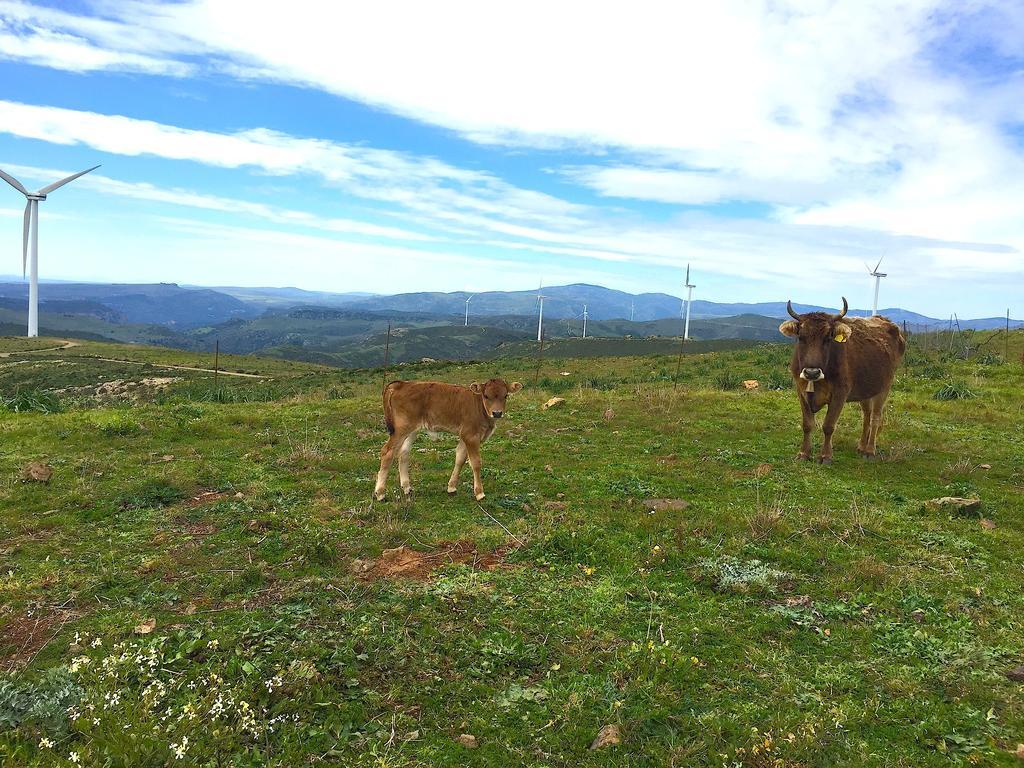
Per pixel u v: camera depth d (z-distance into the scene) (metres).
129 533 7.11
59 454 10.85
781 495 8.69
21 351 97.50
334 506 8.16
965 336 31.77
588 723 4.01
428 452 11.34
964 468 9.91
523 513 8.00
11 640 4.81
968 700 4.25
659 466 10.20
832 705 4.17
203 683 4.15
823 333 9.95
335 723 3.93
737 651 4.82
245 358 97.00
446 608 5.38
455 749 3.78
